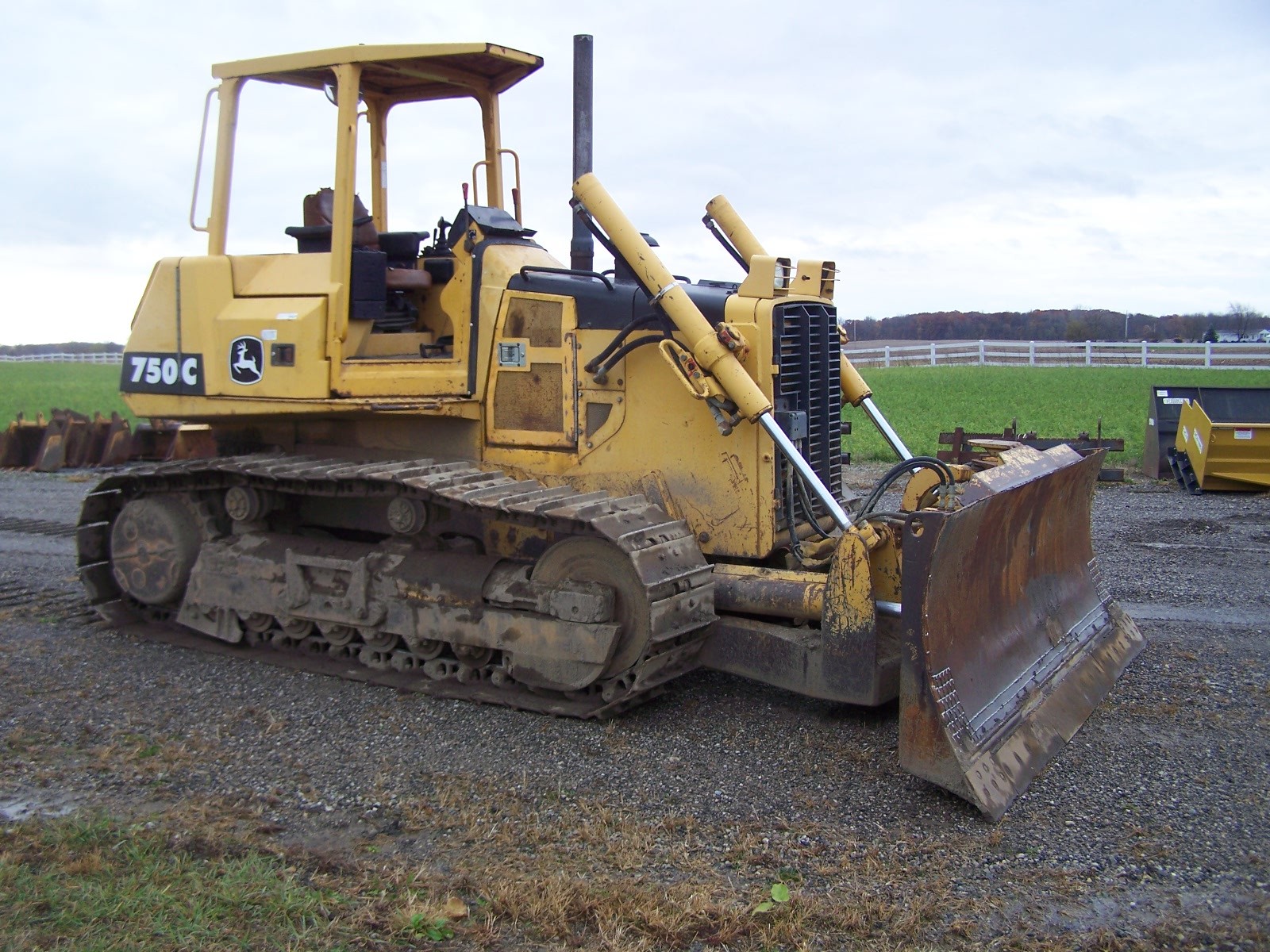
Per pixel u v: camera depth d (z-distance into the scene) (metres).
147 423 16.11
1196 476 12.09
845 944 3.41
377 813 4.38
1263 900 3.67
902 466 5.46
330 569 6.18
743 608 5.44
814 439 6.05
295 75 6.46
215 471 6.52
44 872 3.82
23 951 3.28
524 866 3.90
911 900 3.66
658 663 5.24
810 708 5.56
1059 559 5.98
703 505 5.68
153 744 5.12
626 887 3.70
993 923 3.54
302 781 4.70
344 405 6.10
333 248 6.20
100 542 7.34
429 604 5.86
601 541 5.45
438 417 6.38
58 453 15.20
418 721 5.43
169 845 4.05
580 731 5.28
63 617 7.39
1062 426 17.88
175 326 6.68
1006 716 4.78
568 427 5.98
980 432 16.34
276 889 3.68
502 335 6.13
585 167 6.50
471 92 7.06
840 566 4.97
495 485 5.72
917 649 4.38
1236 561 8.70
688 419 5.68
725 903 3.62
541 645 5.52
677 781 4.69
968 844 4.09
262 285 6.50
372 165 7.41
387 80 6.93
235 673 6.22
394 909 3.57
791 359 5.76
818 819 4.32
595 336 5.86
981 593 4.93
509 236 6.48
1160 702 5.55
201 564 6.70
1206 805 4.40
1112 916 3.58
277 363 6.27
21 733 5.25
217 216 6.64
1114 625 6.32
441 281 6.69
